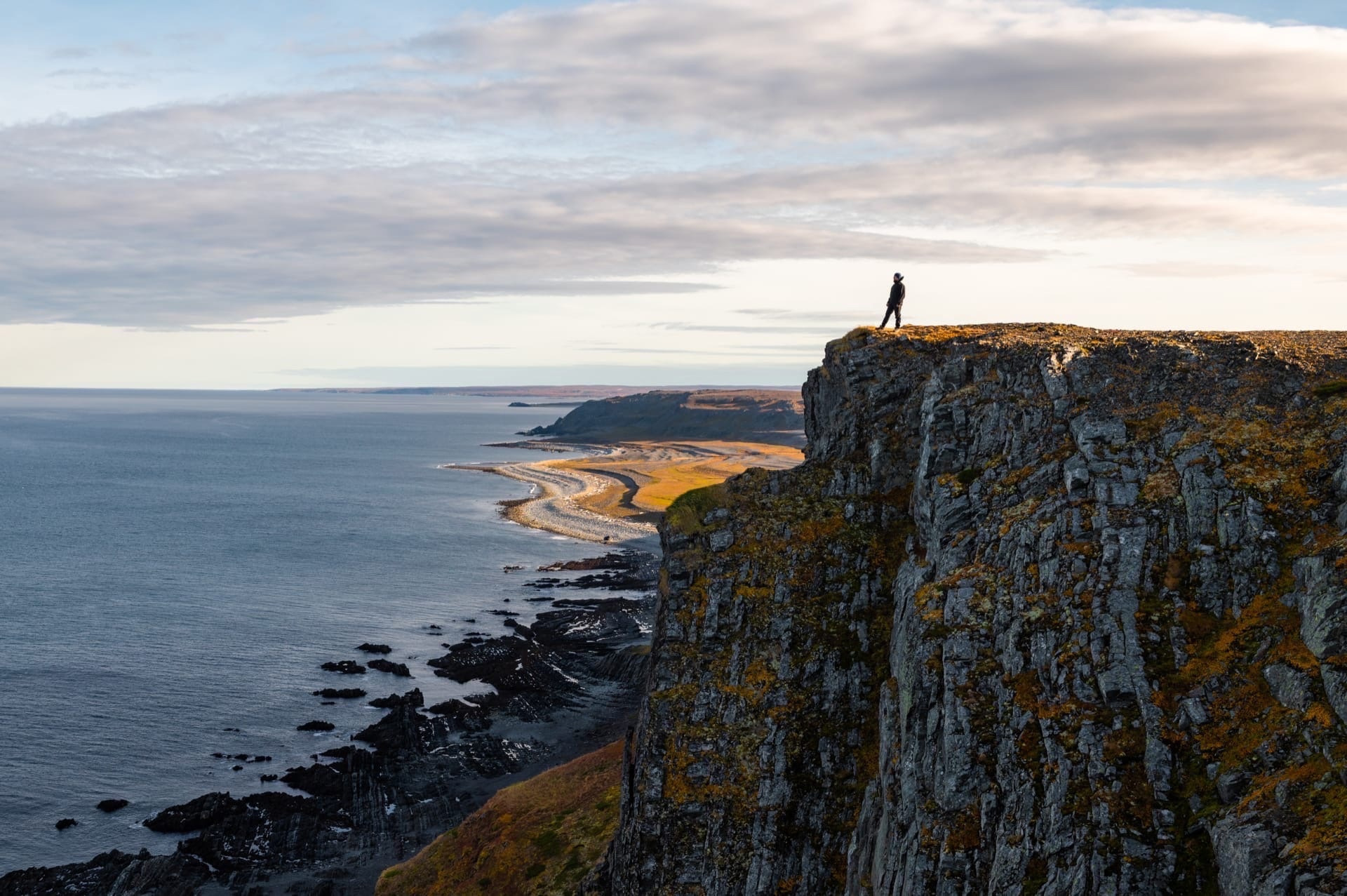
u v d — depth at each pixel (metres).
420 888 58.31
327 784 78.88
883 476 47.47
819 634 43.38
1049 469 36.56
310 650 114.31
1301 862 21.20
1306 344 38.53
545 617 126.81
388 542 186.50
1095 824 25.78
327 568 160.88
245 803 74.75
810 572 45.41
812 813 39.00
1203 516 31.47
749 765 40.50
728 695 42.66
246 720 92.62
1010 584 33.66
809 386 56.41
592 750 87.31
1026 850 26.89
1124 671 28.59
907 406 48.12
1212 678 27.27
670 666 44.75
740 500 49.31
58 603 134.38
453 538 191.38
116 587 144.75
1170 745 26.52
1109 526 32.53
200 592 142.50
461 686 102.50
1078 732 27.95
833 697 41.50
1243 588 29.30
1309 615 26.55
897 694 35.88
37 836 71.50
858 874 34.25
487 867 56.50
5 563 161.25
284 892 64.81
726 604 45.34
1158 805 25.47
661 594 48.22
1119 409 37.16
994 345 44.41
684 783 40.81
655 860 40.00
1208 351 38.38
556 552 176.88
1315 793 22.70
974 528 37.38
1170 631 29.20
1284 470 31.66
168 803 76.44
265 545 182.38
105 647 114.31
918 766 31.58
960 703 31.03
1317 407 33.53
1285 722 24.94
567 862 53.19
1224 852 23.30
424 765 82.94
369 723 92.31
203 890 65.00
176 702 96.75
